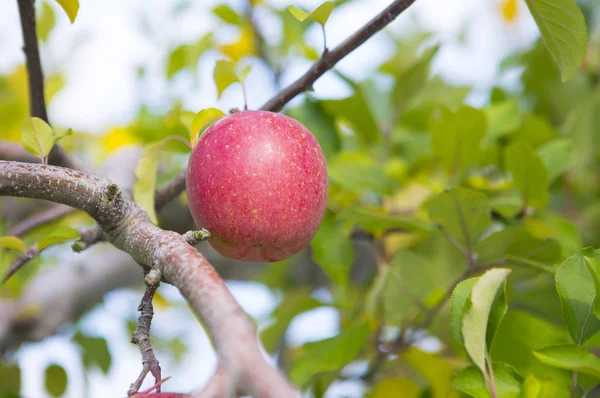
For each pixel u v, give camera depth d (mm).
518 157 1537
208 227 1365
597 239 1703
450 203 1473
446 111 1581
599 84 1777
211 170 1358
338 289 1688
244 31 1906
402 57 1914
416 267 1562
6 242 1400
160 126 1703
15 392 1601
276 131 1368
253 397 1225
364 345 1562
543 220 1602
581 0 2023
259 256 1386
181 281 1271
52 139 1374
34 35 1427
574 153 1640
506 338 1441
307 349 1527
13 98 1967
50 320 1755
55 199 1326
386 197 1626
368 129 1678
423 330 1567
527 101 1875
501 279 1319
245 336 1235
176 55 1853
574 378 1365
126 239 1326
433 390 1559
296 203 1359
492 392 1324
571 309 1358
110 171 1727
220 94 1441
